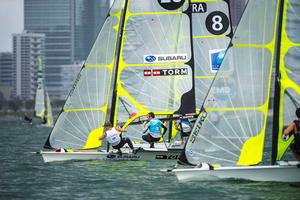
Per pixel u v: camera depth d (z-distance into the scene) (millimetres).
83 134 103125
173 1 102500
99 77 103875
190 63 102750
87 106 103375
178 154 99312
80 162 100312
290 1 71312
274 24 73250
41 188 77375
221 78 73625
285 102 71562
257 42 73375
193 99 102750
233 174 73125
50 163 101625
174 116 102812
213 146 73438
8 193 74000
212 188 70938
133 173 87188
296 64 71500
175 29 102688
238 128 73062
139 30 102312
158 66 102438
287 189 69375
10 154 131625
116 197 69562
